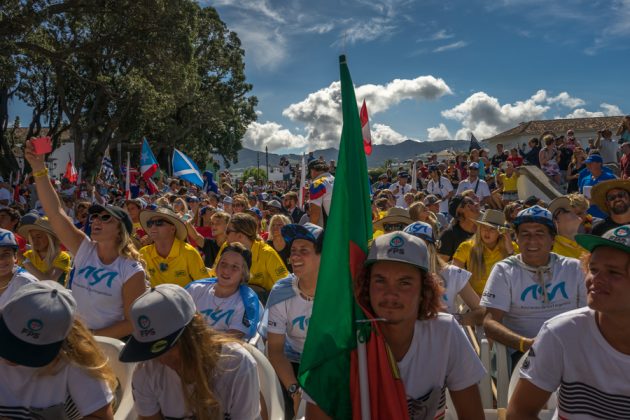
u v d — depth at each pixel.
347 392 2.26
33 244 5.71
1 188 15.25
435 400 2.34
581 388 2.25
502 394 3.84
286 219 6.98
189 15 28.09
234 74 51.09
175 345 2.48
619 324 2.12
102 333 4.00
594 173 8.70
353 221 2.31
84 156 38.25
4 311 2.38
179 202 9.27
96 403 2.53
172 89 31.08
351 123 2.33
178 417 2.64
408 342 2.34
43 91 38.41
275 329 3.98
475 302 4.62
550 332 2.29
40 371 2.42
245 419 2.58
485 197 12.90
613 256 2.07
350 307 2.29
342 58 2.32
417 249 2.21
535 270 3.95
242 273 4.35
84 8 24.78
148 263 5.48
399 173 14.30
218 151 57.12
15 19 22.33
